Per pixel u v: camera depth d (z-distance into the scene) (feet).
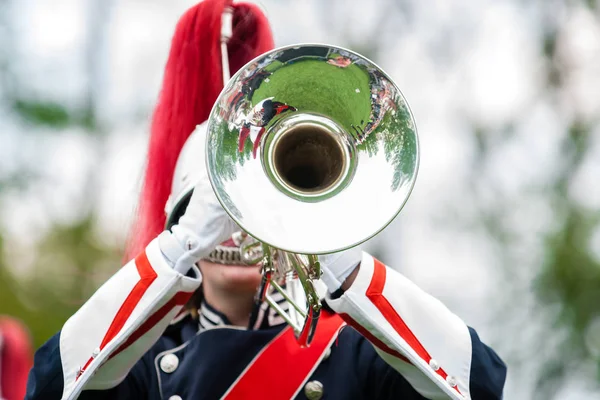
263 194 14.78
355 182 14.90
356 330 16.17
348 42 49.16
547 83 48.98
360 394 16.57
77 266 47.65
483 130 47.91
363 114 15.01
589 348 41.63
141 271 16.03
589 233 42.96
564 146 46.83
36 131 51.96
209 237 15.83
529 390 41.75
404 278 16.22
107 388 16.35
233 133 14.88
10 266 47.19
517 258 42.75
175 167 17.99
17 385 26.48
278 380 16.53
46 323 46.26
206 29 18.56
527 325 41.96
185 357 16.84
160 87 18.76
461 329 16.10
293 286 17.01
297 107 15.15
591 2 48.98
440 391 15.87
